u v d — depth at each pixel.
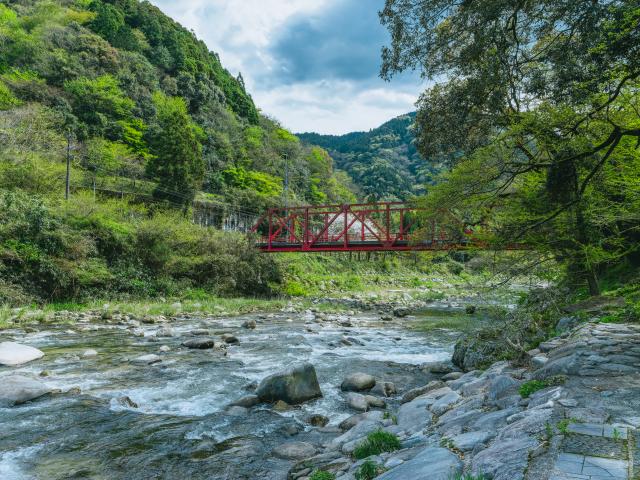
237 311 24.42
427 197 12.04
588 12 7.14
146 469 5.24
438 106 13.96
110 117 53.66
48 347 12.90
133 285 26.23
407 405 6.60
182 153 44.62
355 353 13.09
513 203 11.91
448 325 19.77
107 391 8.59
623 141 10.08
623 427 3.32
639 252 14.18
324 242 33.41
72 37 60.16
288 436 6.40
